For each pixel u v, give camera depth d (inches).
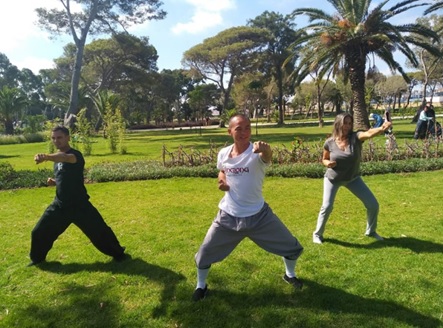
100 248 163.6
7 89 1530.5
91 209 160.7
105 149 733.3
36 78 3090.6
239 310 126.0
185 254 174.7
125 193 315.6
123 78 1764.3
